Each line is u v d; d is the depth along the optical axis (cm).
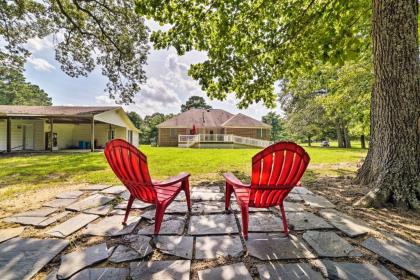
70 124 1964
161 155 1213
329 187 438
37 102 3684
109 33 987
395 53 340
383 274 158
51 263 173
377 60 365
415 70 336
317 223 252
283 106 2806
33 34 957
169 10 413
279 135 4916
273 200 233
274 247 199
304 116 2444
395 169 328
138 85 1162
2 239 211
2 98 3147
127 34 1009
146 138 4206
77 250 193
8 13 837
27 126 1622
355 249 194
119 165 234
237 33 510
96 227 241
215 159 993
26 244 201
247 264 173
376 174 394
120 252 189
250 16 491
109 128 2019
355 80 984
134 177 232
